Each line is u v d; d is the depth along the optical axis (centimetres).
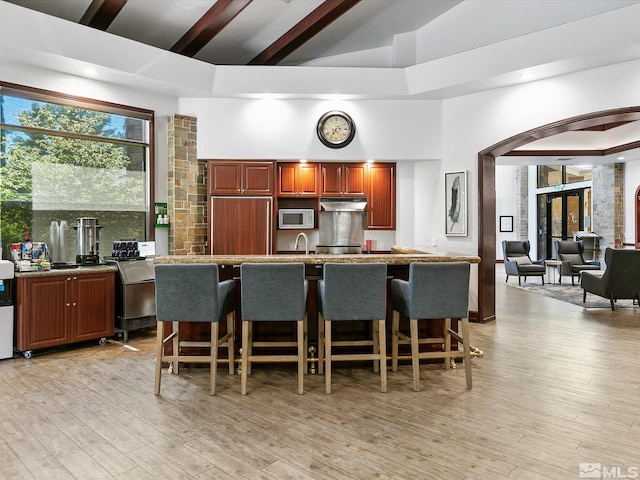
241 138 612
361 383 342
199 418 278
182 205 593
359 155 623
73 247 514
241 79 575
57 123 498
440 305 327
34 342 416
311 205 683
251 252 620
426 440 249
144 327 502
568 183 1224
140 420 275
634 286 638
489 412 287
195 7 503
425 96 603
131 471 217
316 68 575
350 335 386
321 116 619
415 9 566
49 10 495
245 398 311
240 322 381
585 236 1011
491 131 571
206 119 608
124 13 518
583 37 443
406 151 622
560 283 966
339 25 589
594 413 285
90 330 455
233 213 616
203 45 576
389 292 388
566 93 511
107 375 364
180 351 378
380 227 659
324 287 320
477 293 570
